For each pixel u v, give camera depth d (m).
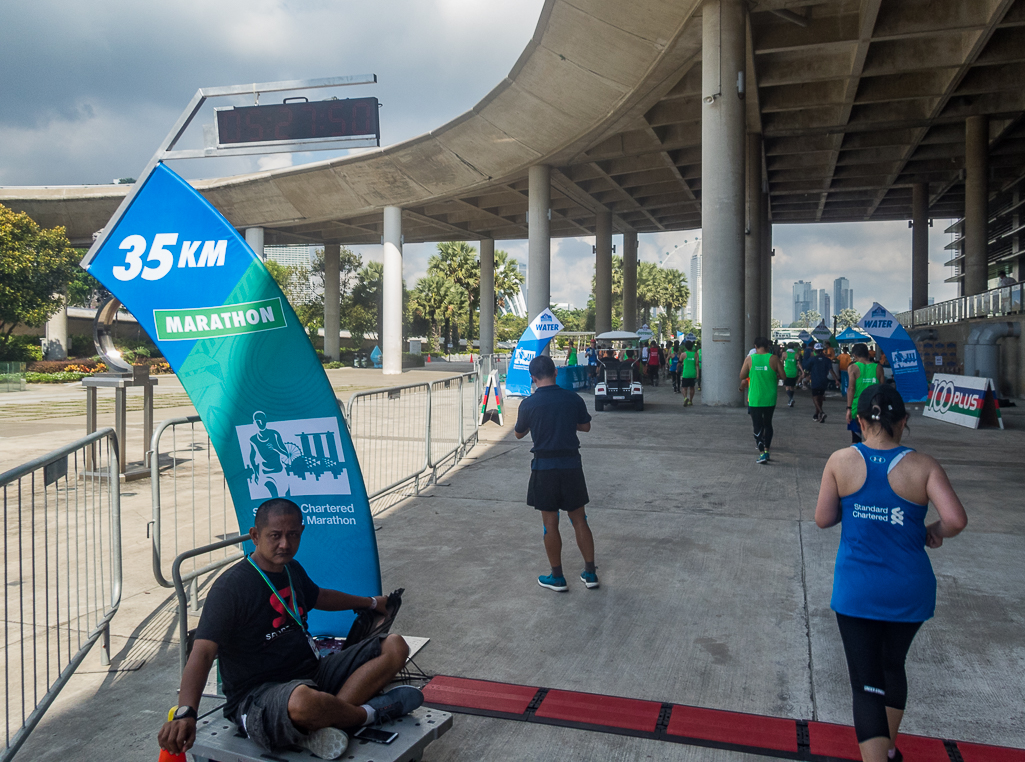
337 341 54.81
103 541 6.29
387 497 8.03
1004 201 45.56
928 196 39.69
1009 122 28.94
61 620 4.51
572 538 6.36
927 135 31.08
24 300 35.81
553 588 5.00
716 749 3.06
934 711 3.34
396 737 2.66
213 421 3.66
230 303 3.46
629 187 40.03
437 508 7.51
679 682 3.67
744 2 17.97
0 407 19.78
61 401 22.12
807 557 5.73
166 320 3.58
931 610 2.62
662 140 30.23
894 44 23.12
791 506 7.47
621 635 4.25
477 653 4.01
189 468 9.85
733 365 18.28
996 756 2.95
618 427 14.30
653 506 7.50
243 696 2.71
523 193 39.56
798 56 23.89
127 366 9.08
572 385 25.03
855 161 34.50
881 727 2.53
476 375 12.42
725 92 17.84
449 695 3.52
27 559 5.76
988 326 19.39
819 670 3.79
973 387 14.19
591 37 22.05
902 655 2.67
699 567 5.51
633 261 52.31
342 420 3.43
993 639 4.15
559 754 3.03
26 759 3.00
